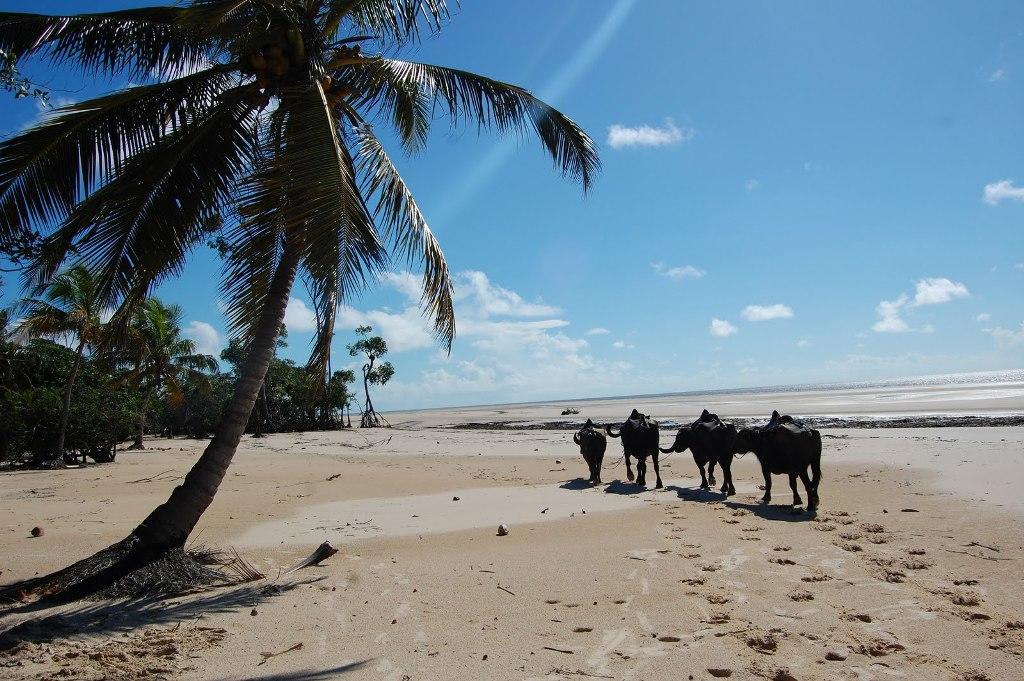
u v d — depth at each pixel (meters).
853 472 15.66
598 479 15.79
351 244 7.17
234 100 8.23
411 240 8.38
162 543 7.56
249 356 8.36
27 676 4.81
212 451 8.00
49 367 29.19
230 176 8.52
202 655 5.23
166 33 8.69
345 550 9.15
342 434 50.22
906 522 9.39
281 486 17.67
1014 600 5.88
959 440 21.77
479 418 95.38
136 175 7.75
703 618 5.64
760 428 12.38
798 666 4.60
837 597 6.08
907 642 4.99
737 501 12.12
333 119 8.57
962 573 6.74
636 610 5.93
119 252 7.59
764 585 6.51
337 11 8.59
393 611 6.23
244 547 9.52
